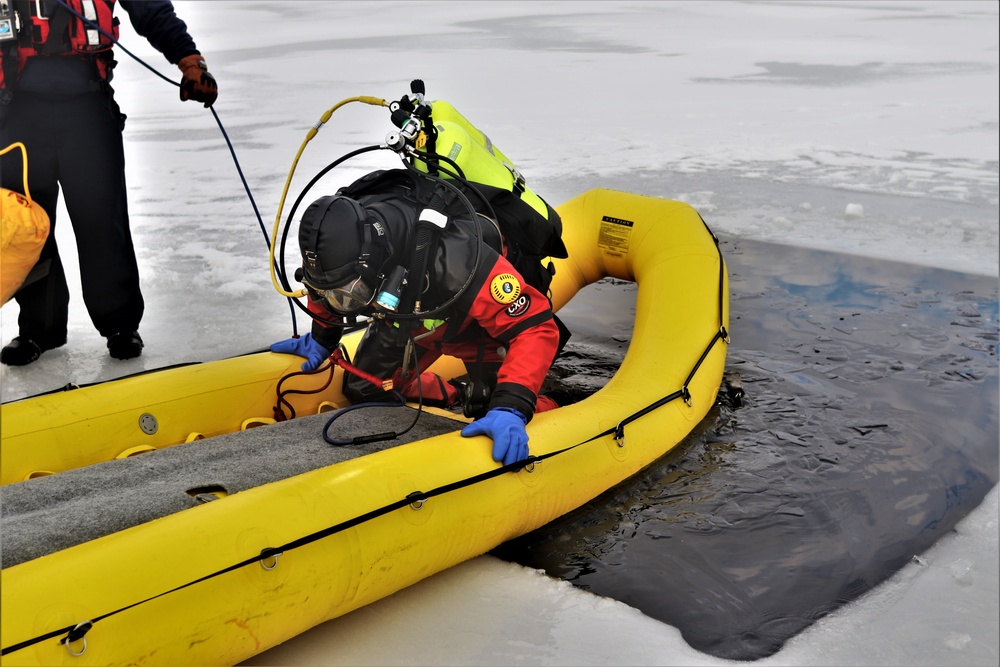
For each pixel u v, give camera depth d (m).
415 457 2.32
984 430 3.17
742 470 2.91
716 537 2.56
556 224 3.09
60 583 1.70
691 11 25.52
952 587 2.29
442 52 16.17
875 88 12.56
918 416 3.28
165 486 2.22
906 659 2.03
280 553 1.94
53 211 3.74
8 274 3.35
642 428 2.91
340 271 2.30
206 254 5.32
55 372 3.74
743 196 6.81
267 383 3.01
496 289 2.46
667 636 2.13
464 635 2.16
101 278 3.74
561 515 2.65
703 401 3.22
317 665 2.06
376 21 23.05
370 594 2.16
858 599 2.26
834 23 22.27
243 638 1.91
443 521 2.26
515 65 14.52
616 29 20.73
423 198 2.52
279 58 15.58
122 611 1.72
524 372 2.52
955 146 8.85
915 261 5.24
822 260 5.28
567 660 2.05
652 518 2.66
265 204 6.49
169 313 4.41
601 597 2.30
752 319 4.32
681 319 3.38
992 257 5.32
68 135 3.52
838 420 3.25
